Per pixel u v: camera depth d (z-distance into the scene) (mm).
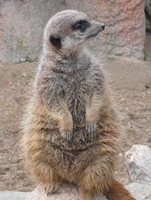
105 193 3916
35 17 9508
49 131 3850
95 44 9547
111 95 4062
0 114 7887
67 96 3852
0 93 8555
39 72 3916
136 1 9227
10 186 6168
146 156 5559
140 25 9484
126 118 7641
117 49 9633
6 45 9523
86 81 3818
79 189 3893
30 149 3867
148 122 7605
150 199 4668
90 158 3770
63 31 3799
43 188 3939
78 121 3898
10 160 6770
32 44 9477
